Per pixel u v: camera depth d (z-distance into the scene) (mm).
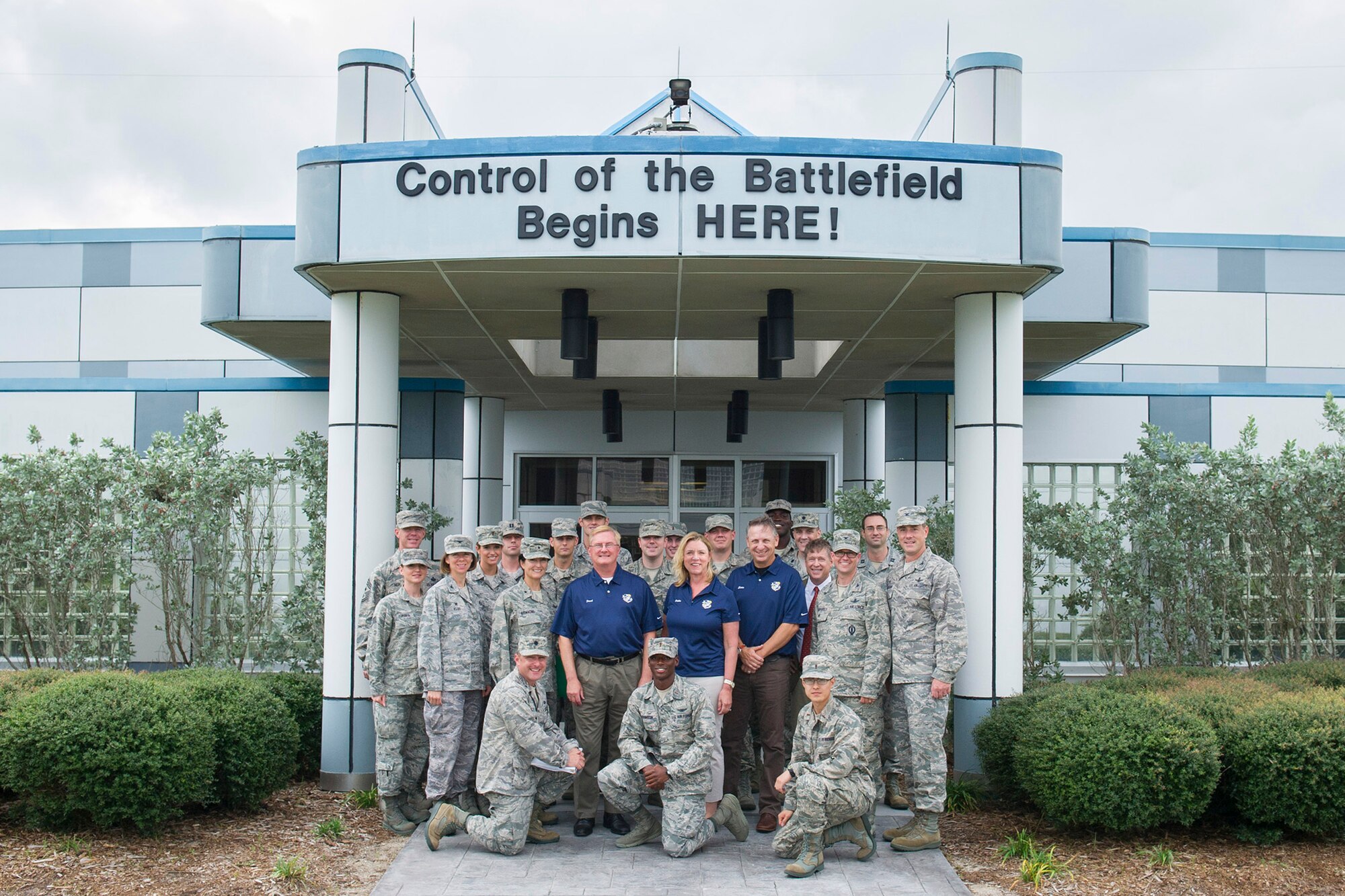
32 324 16062
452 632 7016
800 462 16828
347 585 8289
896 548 11859
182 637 11688
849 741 6301
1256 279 15898
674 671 6621
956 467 8555
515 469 16688
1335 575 10297
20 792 6750
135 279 16078
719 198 7434
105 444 10383
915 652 6891
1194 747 6520
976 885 6230
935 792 6773
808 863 6273
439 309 9312
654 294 8781
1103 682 8242
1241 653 11531
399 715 7176
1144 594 10516
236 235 9711
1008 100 8891
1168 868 6352
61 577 10156
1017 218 7609
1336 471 9602
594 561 7109
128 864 6363
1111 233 9531
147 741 6680
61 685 7082
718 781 7000
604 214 7434
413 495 12227
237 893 5969
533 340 11930
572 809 7668
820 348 12469
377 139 8555
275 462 10734
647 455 16734
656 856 6617
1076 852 6711
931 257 7512
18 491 10023
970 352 8484
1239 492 10023
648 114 12711
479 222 7504
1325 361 15898
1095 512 11750
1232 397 12719
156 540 10148
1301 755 6590
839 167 7473
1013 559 8352
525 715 6512
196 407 12438
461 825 6754
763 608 7121
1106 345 10852
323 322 9719
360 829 7281
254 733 7484
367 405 8406
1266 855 6578
